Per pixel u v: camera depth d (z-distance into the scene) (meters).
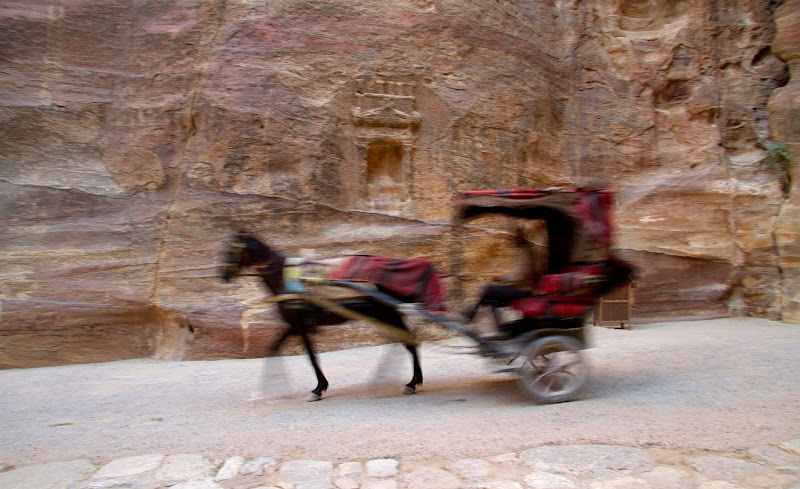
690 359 6.74
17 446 4.28
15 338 7.68
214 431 4.52
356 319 5.36
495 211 5.93
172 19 8.95
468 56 9.98
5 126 8.21
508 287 5.59
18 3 8.62
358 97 9.20
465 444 4.03
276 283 5.46
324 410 5.10
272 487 3.43
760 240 10.57
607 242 5.25
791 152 10.53
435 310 5.32
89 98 8.61
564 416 4.64
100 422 4.92
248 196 8.46
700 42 11.80
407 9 9.72
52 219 8.12
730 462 3.60
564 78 11.43
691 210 10.92
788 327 9.34
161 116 8.69
